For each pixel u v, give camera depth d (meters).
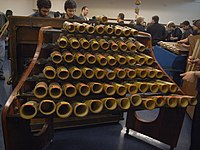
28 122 1.45
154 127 2.13
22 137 1.41
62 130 2.34
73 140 2.17
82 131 2.35
